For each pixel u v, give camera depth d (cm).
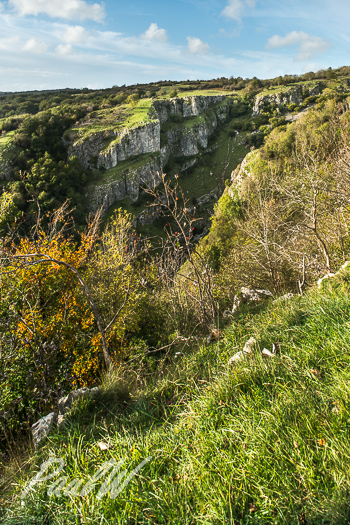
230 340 360
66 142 6794
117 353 563
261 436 177
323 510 128
